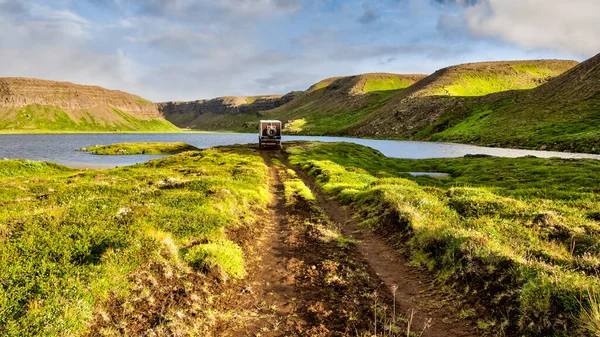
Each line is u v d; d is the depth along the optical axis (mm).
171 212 15719
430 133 197625
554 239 14164
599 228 15070
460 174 53719
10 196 22703
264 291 10766
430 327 8664
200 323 8500
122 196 20734
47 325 6945
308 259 13617
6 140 192750
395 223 17219
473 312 9109
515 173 46031
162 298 9156
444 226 14523
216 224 15141
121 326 7766
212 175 34031
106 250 10438
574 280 8609
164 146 112562
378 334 8297
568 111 143500
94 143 162000
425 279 11688
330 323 8836
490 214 18547
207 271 10977
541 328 7570
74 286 8336
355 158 69125
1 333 6562
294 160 57219
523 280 9094
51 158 85812
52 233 11773
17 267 8938
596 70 166375
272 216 21109
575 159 56344
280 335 8312
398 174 50500
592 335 6734
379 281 11727
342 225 19562
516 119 159750
